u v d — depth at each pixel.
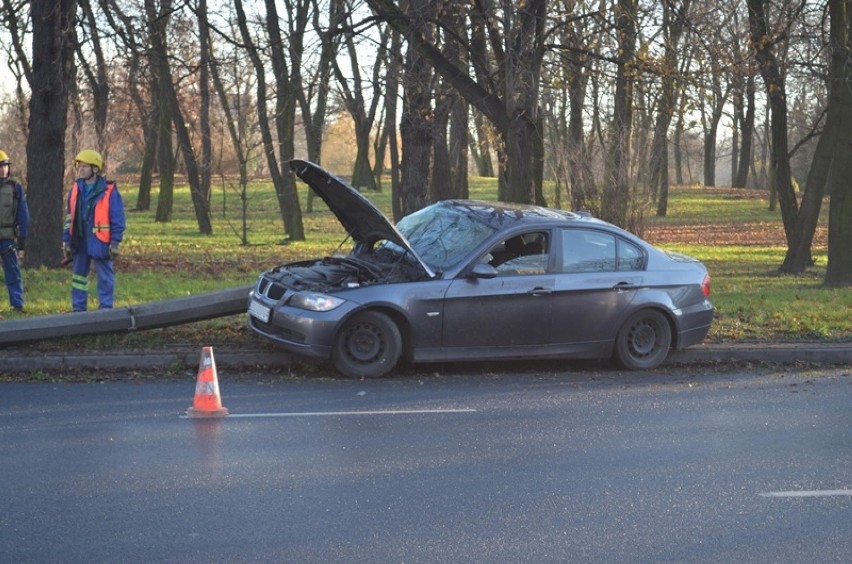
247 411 8.59
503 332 10.39
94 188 11.84
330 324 9.88
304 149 78.44
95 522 5.73
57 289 15.02
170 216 40.88
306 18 28.31
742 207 52.84
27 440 7.46
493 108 17.06
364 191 55.19
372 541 5.57
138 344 10.84
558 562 5.34
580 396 9.63
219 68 30.97
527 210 11.17
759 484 6.88
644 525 5.98
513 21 16.69
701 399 9.66
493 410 8.91
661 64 17.22
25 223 12.81
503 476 6.91
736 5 18.38
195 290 15.63
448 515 6.06
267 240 32.25
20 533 5.52
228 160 52.50
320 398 9.17
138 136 45.22
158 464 6.93
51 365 9.99
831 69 20.48
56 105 18.00
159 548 5.35
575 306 10.64
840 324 13.57
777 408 9.33
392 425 8.24
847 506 6.44
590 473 7.04
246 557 5.27
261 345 10.98
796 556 5.53
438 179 26.31
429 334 10.17
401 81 18.11
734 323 13.48
